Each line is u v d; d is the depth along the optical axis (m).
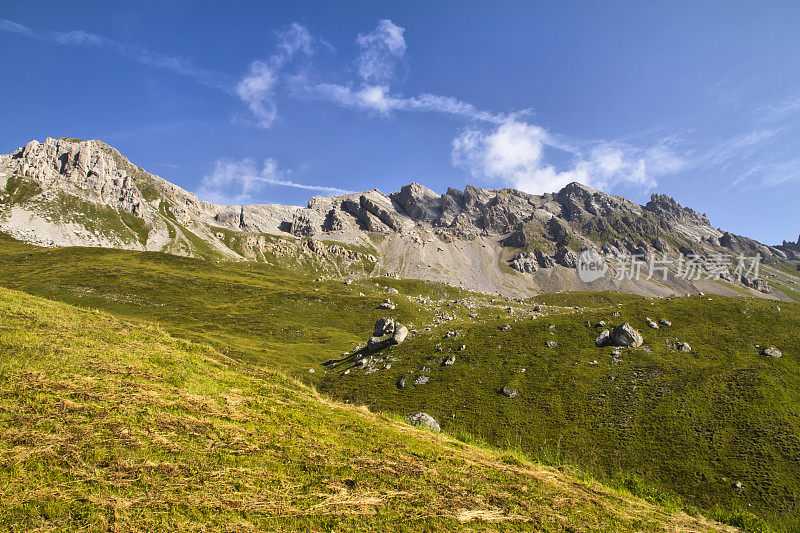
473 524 10.09
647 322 77.50
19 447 9.56
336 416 16.94
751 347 67.19
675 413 53.66
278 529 8.53
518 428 54.72
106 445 10.30
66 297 119.19
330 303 144.25
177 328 101.44
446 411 60.25
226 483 9.83
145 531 7.83
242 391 17.30
